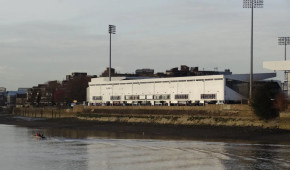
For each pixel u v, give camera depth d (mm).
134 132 144000
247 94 155250
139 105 183750
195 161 78125
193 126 142375
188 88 167875
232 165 73438
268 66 138875
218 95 155750
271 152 87875
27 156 86812
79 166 74688
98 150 94938
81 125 179125
